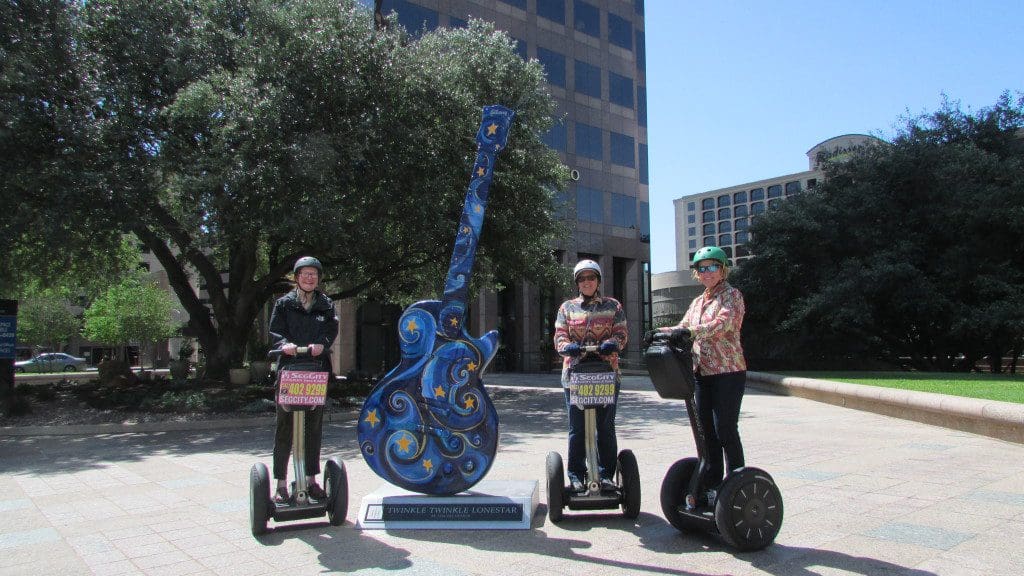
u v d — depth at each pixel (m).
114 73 13.09
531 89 16.48
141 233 14.98
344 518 4.75
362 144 12.21
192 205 12.34
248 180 11.30
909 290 21.41
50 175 11.51
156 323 35.97
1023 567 3.57
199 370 19.61
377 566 3.86
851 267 22.16
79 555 4.20
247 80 11.56
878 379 15.61
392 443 4.87
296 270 4.79
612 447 4.90
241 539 4.49
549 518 4.77
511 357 33.69
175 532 4.71
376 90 12.55
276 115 11.30
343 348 28.75
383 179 13.09
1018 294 20.25
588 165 36.97
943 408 9.28
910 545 3.99
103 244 14.38
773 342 26.22
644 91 41.06
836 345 25.64
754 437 8.54
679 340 4.16
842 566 3.65
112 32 13.13
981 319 20.14
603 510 4.99
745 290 25.91
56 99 12.45
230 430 11.12
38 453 8.88
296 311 4.78
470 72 15.45
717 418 4.29
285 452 4.84
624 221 38.50
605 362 4.70
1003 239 21.61
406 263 18.12
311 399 4.59
